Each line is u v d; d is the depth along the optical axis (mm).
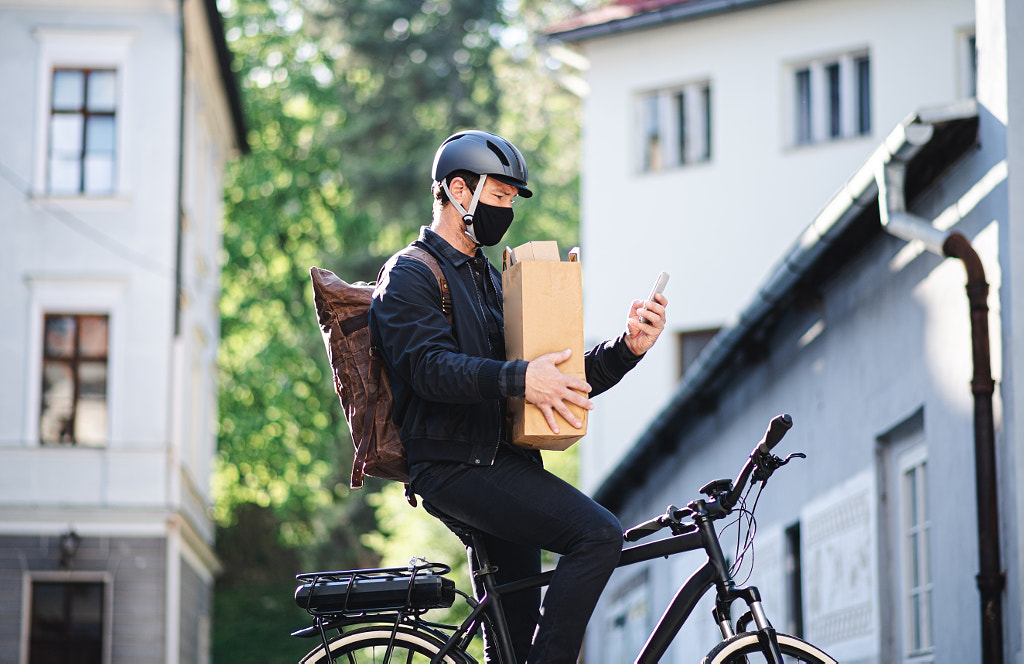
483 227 5766
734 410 17891
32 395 28391
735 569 5723
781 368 15570
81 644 27922
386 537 49781
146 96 29125
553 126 52125
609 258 29234
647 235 28844
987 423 9625
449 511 5621
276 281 49656
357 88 51969
